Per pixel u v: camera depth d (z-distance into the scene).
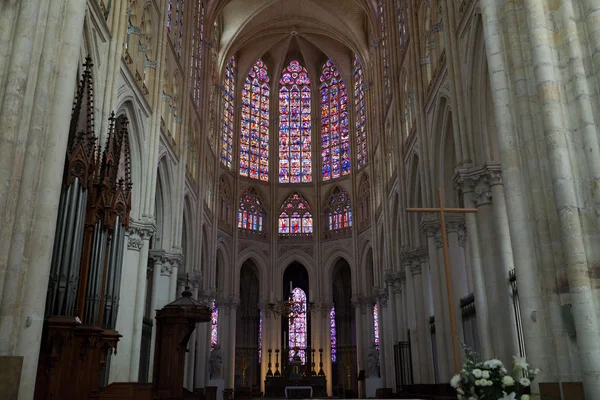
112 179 16.06
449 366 21.98
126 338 21.59
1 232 11.11
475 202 18.20
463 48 19.94
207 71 40.38
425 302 27.80
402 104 32.59
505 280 16.91
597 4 11.02
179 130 31.28
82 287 14.05
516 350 16.28
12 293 11.01
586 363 9.94
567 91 11.29
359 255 46.97
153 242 28.61
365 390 42.00
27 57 11.97
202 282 40.41
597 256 10.39
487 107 18.58
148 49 25.39
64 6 13.29
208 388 27.48
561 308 10.95
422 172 25.89
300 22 49.50
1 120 11.42
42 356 12.23
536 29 11.68
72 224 13.31
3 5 12.08
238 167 49.00
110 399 14.05
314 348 46.59
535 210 11.55
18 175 11.50
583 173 10.84
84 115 14.84
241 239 47.66
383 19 39.12
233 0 45.66
